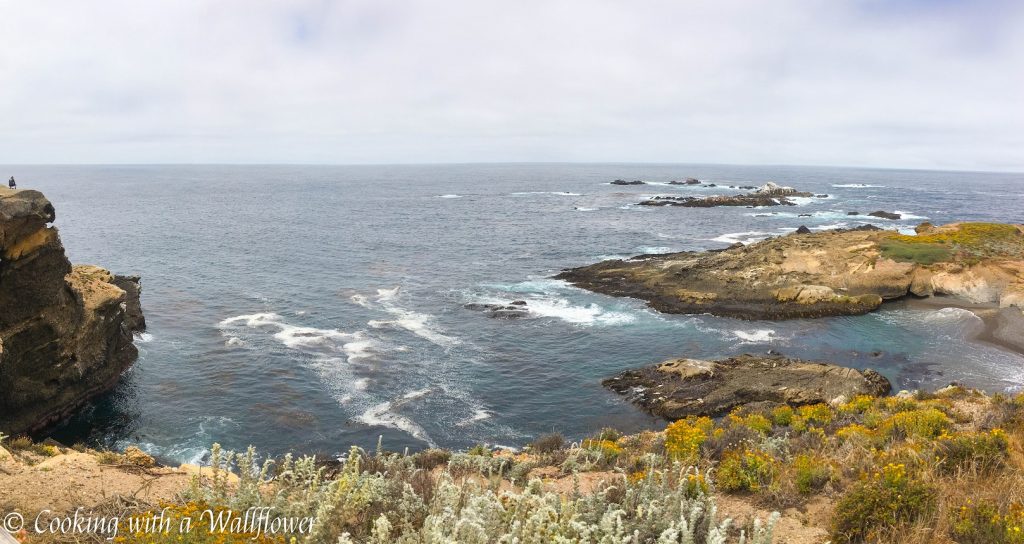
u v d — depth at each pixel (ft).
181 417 76.28
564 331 110.73
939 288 131.13
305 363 92.89
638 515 22.71
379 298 133.18
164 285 143.64
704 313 121.60
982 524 23.17
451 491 23.22
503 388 85.71
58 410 75.82
